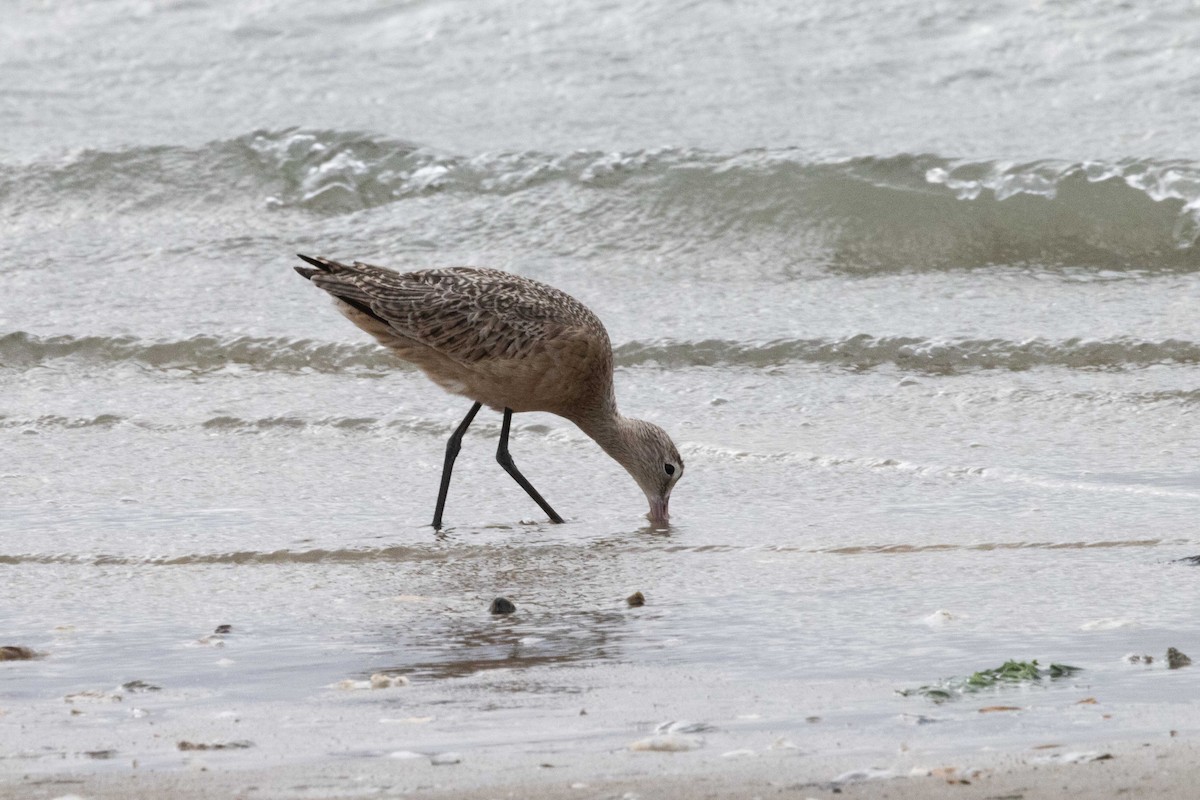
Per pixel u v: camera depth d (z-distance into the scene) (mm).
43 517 11148
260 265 19281
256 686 7320
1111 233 18844
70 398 14938
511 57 26438
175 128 24203
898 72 24453
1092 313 16469
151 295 18125
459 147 22094
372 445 13320
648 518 10984
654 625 8258
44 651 8055
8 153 22922
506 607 8641
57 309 17594
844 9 26625
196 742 6348
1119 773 5508
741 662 7504
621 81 24984
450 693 7102
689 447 12812
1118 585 8641
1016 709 6539
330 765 5973
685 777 5684
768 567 9445
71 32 29531
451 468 11320
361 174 21812
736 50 25750
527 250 19484
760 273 18688
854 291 17906
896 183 19766
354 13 28922
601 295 17922
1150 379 14289
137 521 10992
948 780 5516
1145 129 21328
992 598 8508
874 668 7320
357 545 10266
